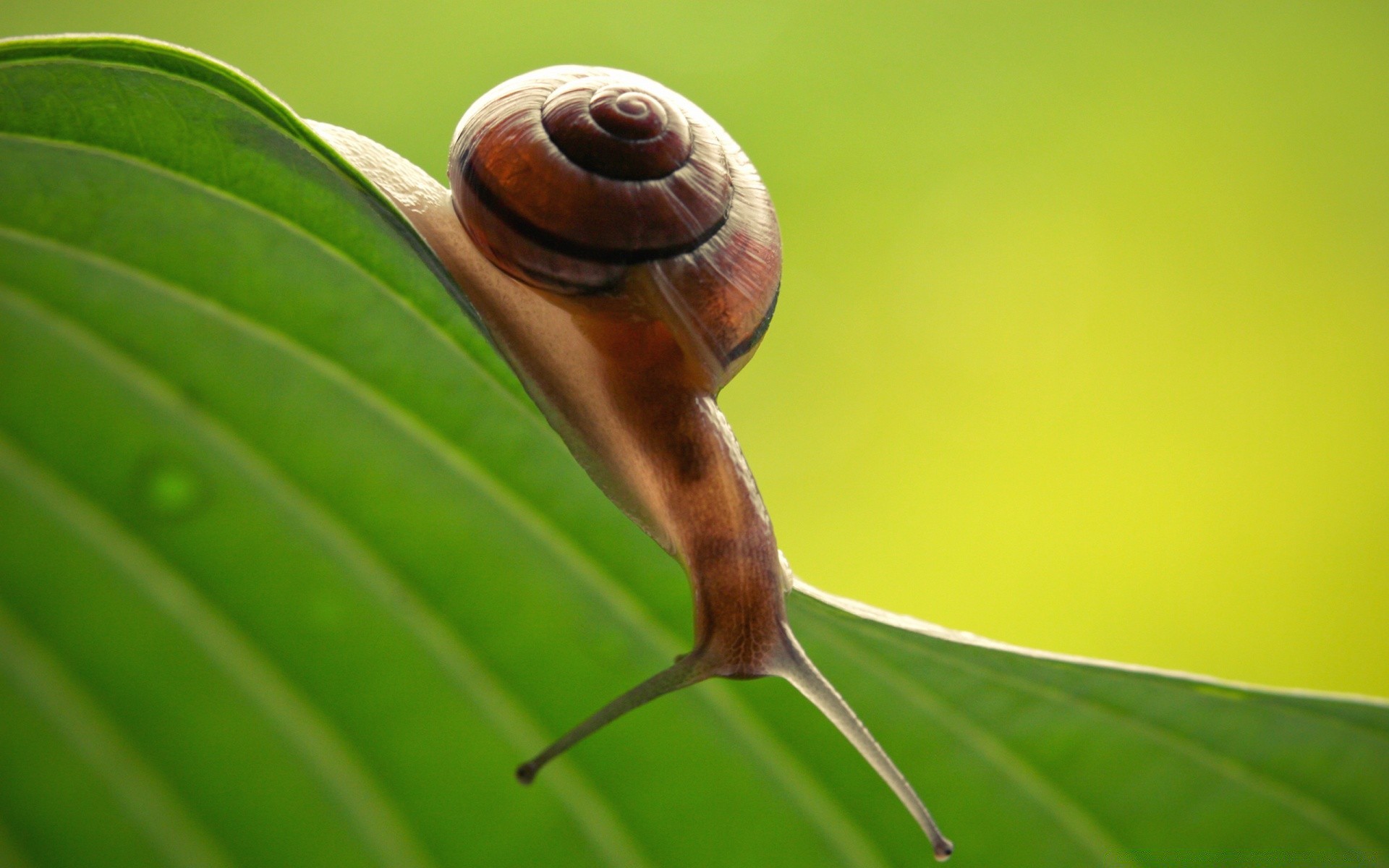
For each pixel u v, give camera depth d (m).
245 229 0.18
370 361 0.19
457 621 0.18
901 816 0.19
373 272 0.19
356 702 0.18
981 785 0.19
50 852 0.17
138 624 0.18
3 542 0.18
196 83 0.18
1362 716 0.18
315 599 0.18
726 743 0.19
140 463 0.18
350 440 0.18
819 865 0.18
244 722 0.18
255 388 0.18
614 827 0.18
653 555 0.19
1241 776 0.18
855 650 0.19
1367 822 0.18
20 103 0.18
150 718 0.18
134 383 0.18
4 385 0.18
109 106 0.18
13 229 0.18
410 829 0.18
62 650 0.18
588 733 0.18
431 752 0.18
